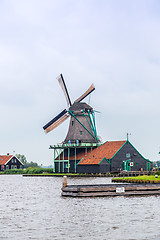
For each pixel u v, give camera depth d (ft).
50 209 131.75
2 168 524.52
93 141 380.37
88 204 140.15
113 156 346.54
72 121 387.34
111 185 168.45
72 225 104.94
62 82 384.27
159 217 114.11
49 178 342.85
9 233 97.09
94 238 91.81
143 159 367.25
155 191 168.14
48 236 94.02
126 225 103.71
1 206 141.49
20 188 228.02
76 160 370.73
